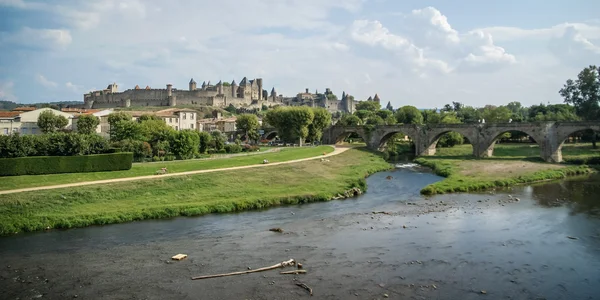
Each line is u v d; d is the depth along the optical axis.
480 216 57.00
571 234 48.19
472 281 34.91
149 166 81.69
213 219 55.53
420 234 48.12
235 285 34.03
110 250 42.81
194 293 32.66
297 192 70.62
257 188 72.56
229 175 78.31
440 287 33.66
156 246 44.03
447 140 166.62
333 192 72.06
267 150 133.75
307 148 140.00
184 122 186.75
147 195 64.00
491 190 78.38
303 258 40.09
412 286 33.78
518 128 122.94
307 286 33.59
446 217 56.44
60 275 36.38
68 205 56.88
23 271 37.34
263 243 44.88
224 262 39.12
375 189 80.88
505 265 38.53
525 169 99.81
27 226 49.81
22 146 79.00
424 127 145.88
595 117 135.25
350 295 32.12
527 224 52.66
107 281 35.03
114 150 91.69
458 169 103.19
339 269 37.28
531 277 35.88
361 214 58.38
